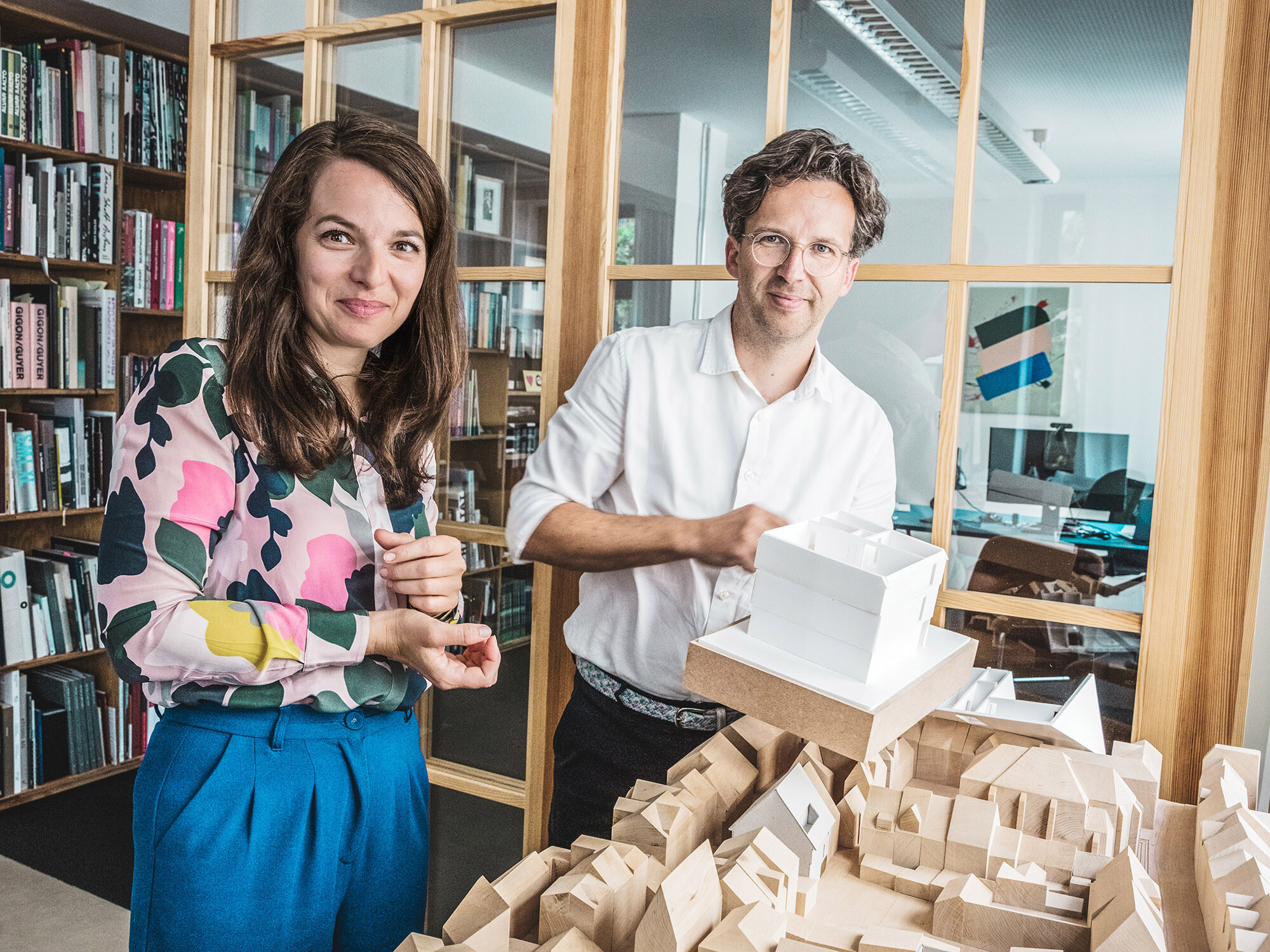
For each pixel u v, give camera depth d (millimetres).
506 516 1896
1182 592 1410
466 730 1942
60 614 3119
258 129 2113
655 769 1498
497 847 1917
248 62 2115
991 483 1530
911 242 1555
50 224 3080
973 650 1085
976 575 1551
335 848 1097
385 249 1097
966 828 925
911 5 1524
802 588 953
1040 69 1453
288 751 1062
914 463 1579
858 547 1032
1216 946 812
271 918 1053
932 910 876
